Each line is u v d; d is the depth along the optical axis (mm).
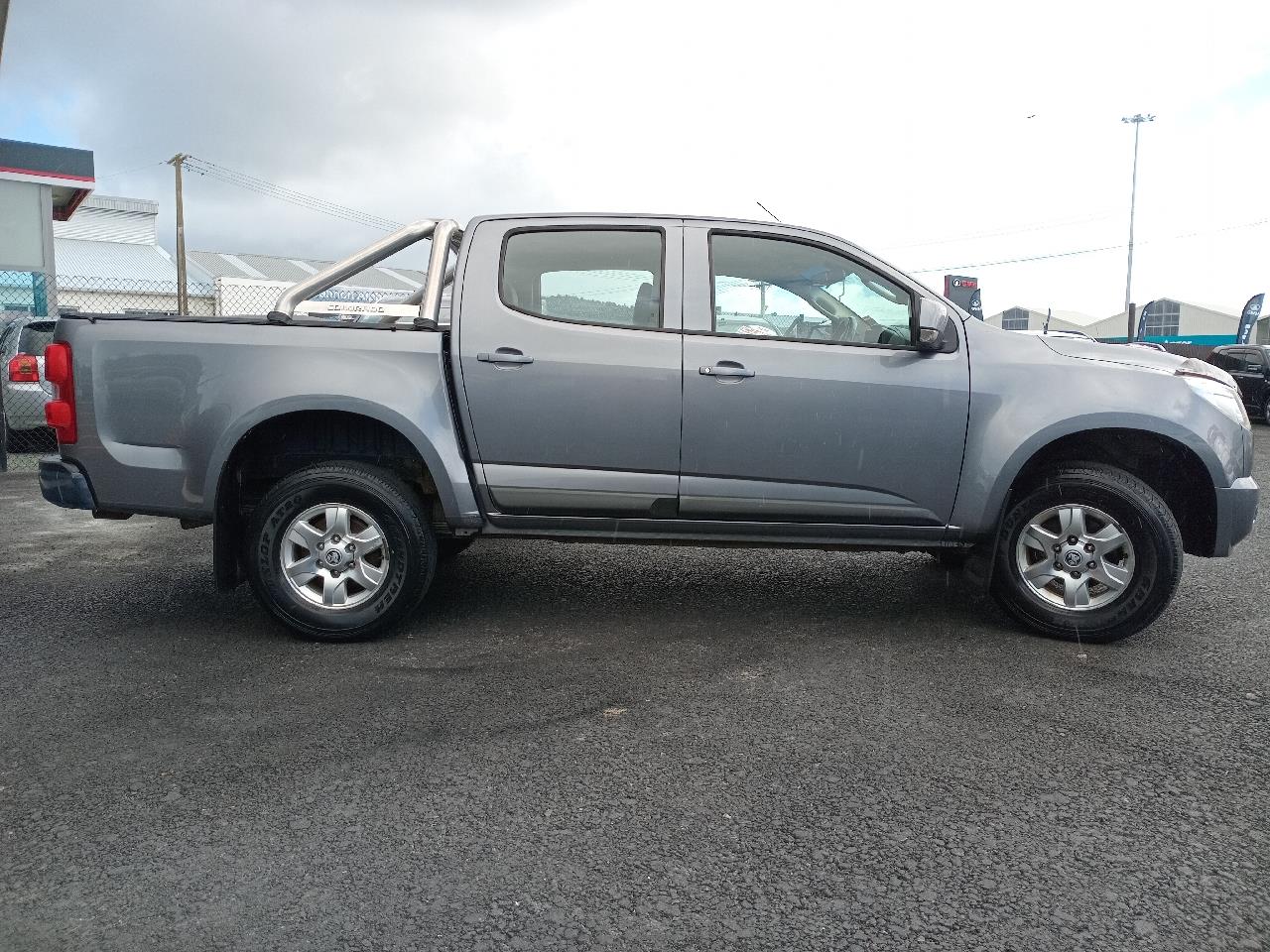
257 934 2055
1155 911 2166
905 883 2277
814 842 2461
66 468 4094
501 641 4145
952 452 4051
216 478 4016
